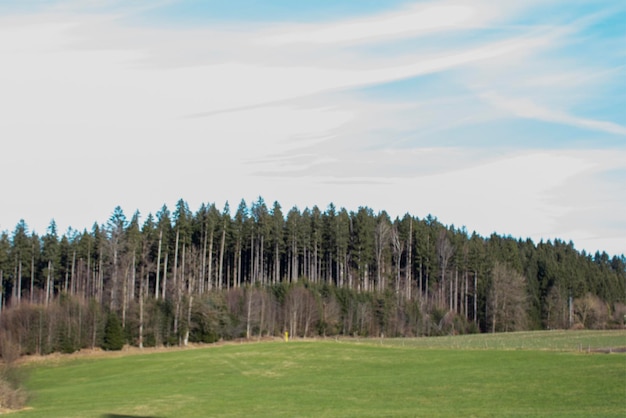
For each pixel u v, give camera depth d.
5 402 41.31
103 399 45.75
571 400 39.28
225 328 101.62
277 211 136.75
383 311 121.00
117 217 117.25
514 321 132.50
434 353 72.06
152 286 132.75
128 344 93.56
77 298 96.62
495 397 41.56
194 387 52.19
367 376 56.12
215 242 133.62
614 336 100.56
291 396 44.81
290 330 109.69
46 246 128.75
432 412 36.03
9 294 134.62
